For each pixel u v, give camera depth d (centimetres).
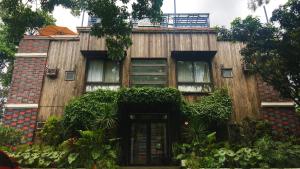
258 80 1410
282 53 1026
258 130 1227
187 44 1442
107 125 1152
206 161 973
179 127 1300
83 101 1277
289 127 1315
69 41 1505
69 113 1249
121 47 999
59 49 1482
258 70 1138
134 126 1345
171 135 1284
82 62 1438
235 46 1492
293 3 1016
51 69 1414
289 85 1076
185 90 1391
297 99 1099
